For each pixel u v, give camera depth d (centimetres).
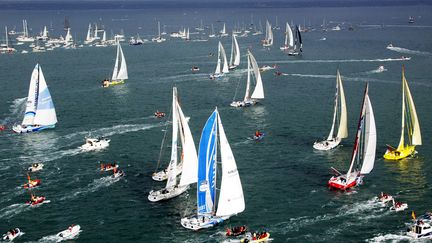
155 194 11300
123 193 11712
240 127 16962
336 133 15950
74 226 9938
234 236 9644
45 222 10375
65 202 11269
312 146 14812
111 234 9850
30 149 14912
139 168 13312
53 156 14288
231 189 10138
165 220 10344
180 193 11519
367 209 10619
